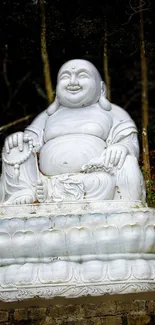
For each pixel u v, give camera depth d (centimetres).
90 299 621
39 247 600
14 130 1410
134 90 1465
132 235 596
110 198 666
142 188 691
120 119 758
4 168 709
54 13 1245
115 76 1443
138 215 604
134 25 1228
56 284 585
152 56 1355
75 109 761
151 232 606
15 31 1289
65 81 755
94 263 591
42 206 650
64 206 647
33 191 686
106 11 1201
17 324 641
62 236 599
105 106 757
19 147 705
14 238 604
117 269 588
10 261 608
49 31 1256
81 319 636
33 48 1326
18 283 589
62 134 732
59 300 614
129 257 602
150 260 612
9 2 1254
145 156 1062
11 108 1432
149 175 1045
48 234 600
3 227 607
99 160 679
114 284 586
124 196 670
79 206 646
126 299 636
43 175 711
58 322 637
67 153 701
